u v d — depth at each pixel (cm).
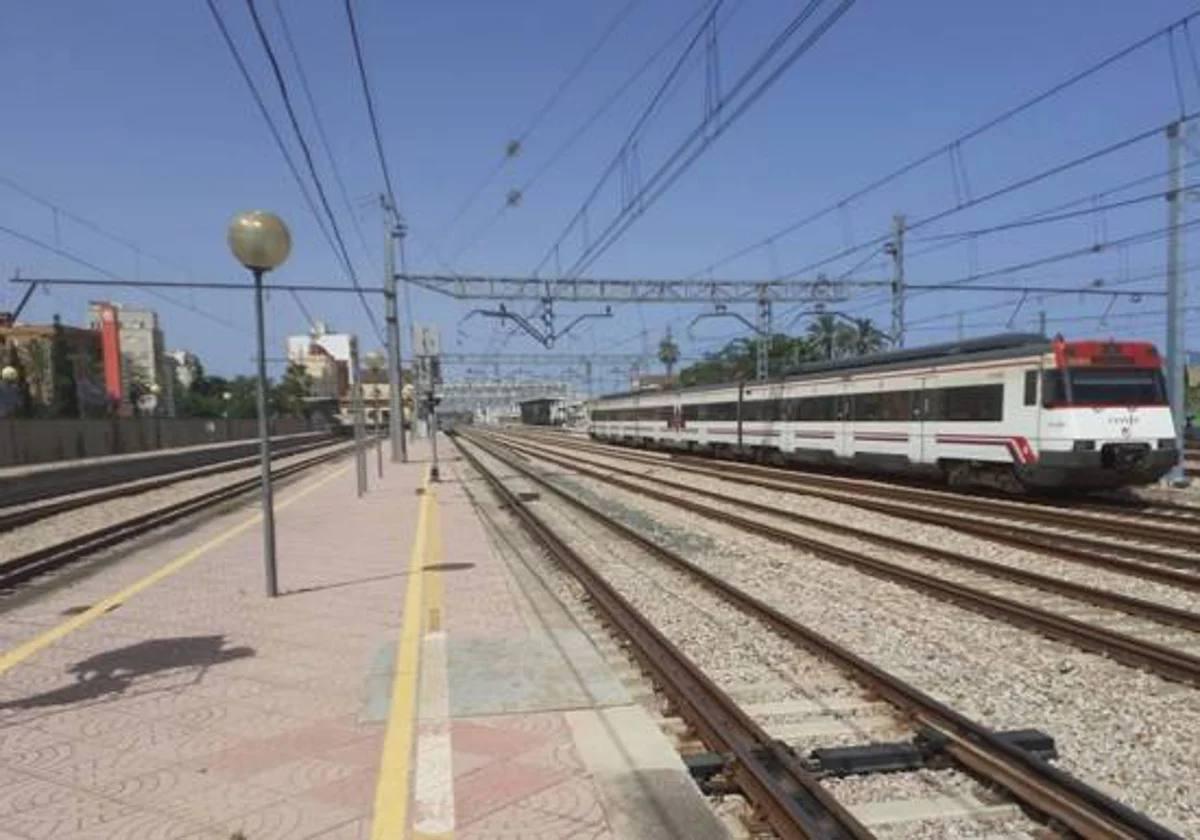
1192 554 1390
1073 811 503
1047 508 1920
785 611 1081
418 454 5572
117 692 682
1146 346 2053
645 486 2828
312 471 4059
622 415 6138
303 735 581
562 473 3569
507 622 910
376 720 606
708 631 985
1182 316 2355
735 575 1331
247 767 531
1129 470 2008
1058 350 2016
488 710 618
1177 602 1120
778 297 4212
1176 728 677
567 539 1738
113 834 451
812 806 518
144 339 12206
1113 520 1667
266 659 768
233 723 607
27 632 904
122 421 5159
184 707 642
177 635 862
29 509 2370
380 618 925
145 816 470
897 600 1128
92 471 3528
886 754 591
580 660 744
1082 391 2000
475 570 1238
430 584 1122
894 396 2620
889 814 526
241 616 943
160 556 1470
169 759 545
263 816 468
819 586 1233
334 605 995
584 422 11581
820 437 3095
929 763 594
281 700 654
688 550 1559
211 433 6638
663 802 478
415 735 575
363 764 532
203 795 494
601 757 537
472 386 13062
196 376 12725
